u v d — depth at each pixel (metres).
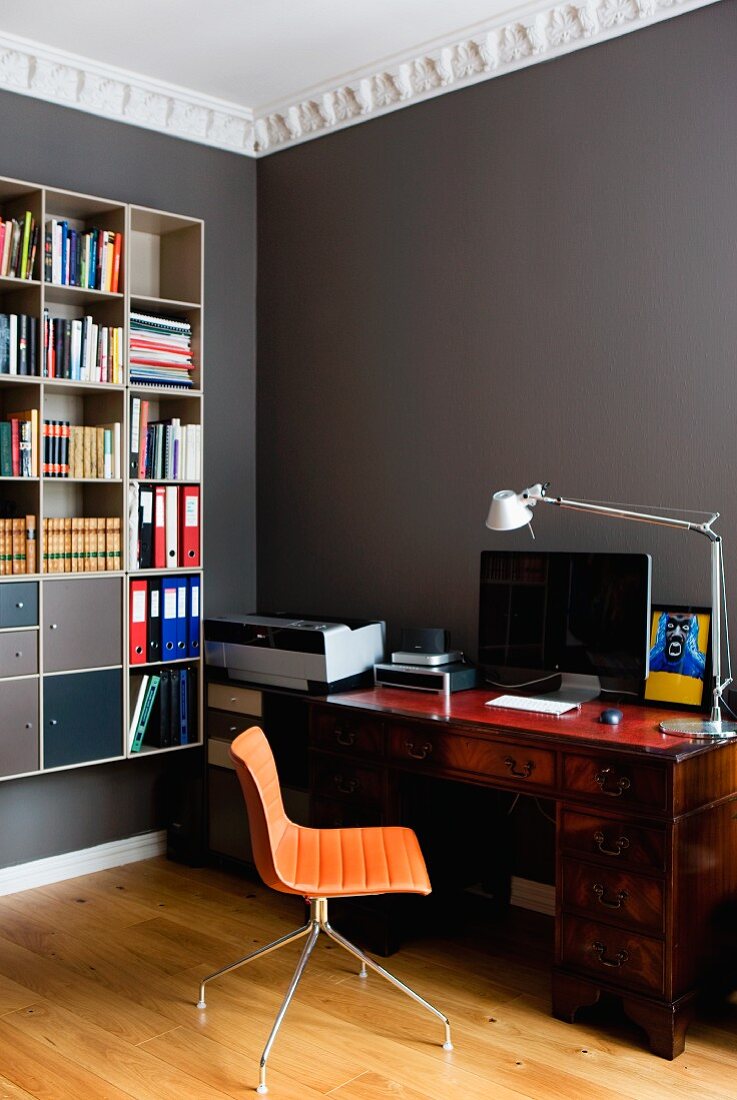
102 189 4.00
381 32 3.61
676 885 2.62
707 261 3.15
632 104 3.30
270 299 4.47
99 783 4.08
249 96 4.19
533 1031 2.80
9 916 3.58
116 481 3.83
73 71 3.82
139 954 3.28
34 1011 2.90
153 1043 2.73
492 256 3.69
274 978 3.12
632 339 3.33
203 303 4.25
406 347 3.97
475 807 3.57
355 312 4.14
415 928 3.37
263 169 4.49
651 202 3.27
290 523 4.42
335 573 4.25
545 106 3.52
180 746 4.04
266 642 3.77
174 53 3.77
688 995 2.69
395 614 4.04
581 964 2.81
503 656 3.44
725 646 3.13
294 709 3.85
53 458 3.66
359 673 3.70
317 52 3.77
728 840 2.87
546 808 3.58
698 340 3.18
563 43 3.44
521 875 3.68
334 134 4.20
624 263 3.34
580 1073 2.59
